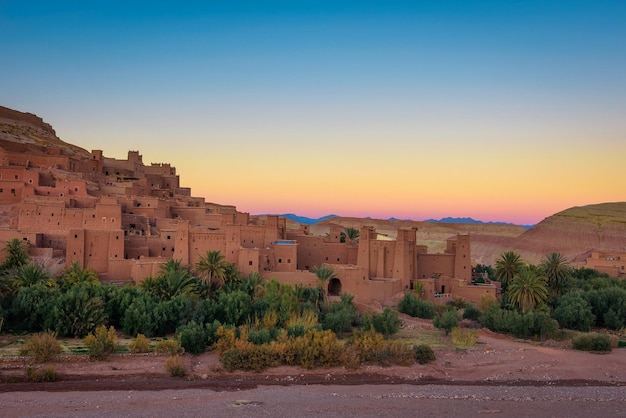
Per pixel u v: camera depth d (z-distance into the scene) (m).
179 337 65.31
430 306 87.62
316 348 64.25
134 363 61.22
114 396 52.66
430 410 52.38
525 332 82.06
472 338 74.19
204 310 72.06
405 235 99.69
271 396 54.56
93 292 71.31
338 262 102.75
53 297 68.75
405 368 64.88
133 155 144.12
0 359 58.41
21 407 49.03
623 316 91.06
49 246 88.44
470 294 98.62
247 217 109.69
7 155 113.50
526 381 62.62
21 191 100.25
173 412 49.53
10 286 71.44
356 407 52.47
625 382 63.31
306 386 58.22
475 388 59.34
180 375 59.34
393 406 53.03
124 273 83.38
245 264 86.56
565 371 66.12
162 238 91.38
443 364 66.56
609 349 75.69
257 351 62.59
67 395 52.38
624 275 126.62
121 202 101.69
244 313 73.69
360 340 67.31
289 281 86.88
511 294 89.50
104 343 62.06
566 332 84.69
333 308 79.75
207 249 88.31
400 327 81.50
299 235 105.19
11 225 90.44
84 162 124.81
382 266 97.06
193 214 109.69
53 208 91.25
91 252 84.94
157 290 76.06
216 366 62.09
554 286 100.75
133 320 69.25
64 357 60.12
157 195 124.19
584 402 55.97
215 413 49.62
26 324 69.00
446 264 103.94
